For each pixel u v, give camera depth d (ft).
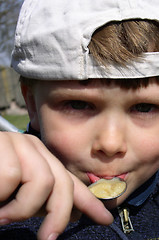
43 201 0.63
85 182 0.90
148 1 0.79
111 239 0.89
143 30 0.78
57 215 0.65
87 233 0.91
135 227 0.93
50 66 0.82
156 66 0.77
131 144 0.84
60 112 0.86
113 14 0.77
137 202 0.96
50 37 0.81
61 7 0.82
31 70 0.86
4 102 7.43
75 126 0.85
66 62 0.79
